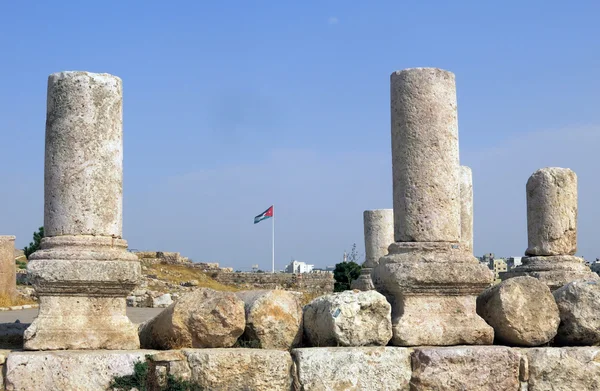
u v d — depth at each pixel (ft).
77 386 29.76
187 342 32.60
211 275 147.74
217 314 32.60
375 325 33.19
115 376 30.12
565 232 51.88
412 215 35.53
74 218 32.27
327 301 33.65
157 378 30.30
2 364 30.22
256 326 33.37
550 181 52.11
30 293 92.63
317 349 31.83
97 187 32.55
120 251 32.78
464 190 60.95
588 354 34.04
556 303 36.37
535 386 33.68
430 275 34.27
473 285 35.01
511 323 35.04
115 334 31.99
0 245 81.30
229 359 30.91
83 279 31.48
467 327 34.42
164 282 120.16
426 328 33.83
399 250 35.53
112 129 33.14
